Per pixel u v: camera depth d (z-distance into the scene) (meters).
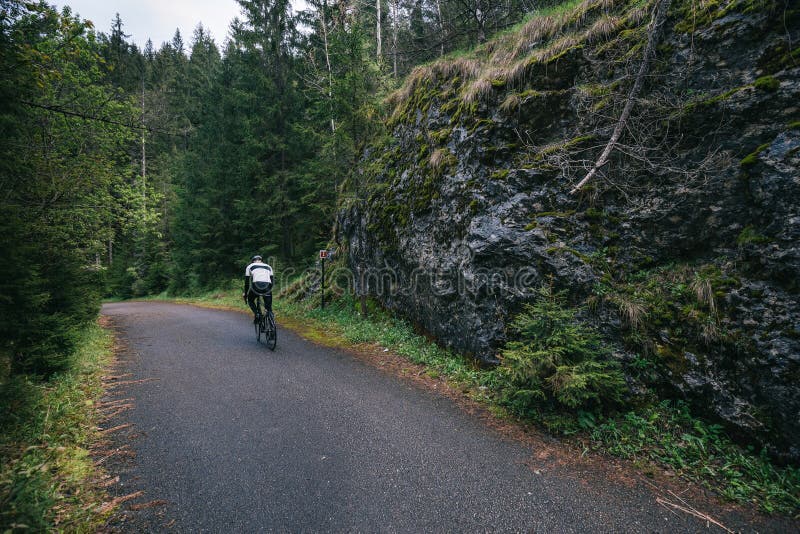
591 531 2.36
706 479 2.98
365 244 10.52
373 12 17.50
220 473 2.89
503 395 4.42
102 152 7.81
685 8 5.03
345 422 3.93
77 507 2.40
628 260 4.85
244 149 17.33
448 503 2.60
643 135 5.06
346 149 9.43
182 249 21.75
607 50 5.85
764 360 3.30
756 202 3.86
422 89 9.35
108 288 8.84
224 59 20.20
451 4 16.22
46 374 4.61
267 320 7.19
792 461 2.99
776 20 4.13
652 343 4.10
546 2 10.75
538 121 6.31
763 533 2.40
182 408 4.17
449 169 7.34
